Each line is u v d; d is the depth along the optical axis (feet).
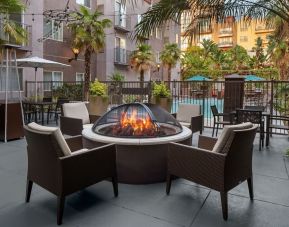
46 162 7.87
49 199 9.11
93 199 9.14
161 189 10.02
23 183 10.46
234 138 7.68
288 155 14.51
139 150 10.30
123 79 50.06
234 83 23.20
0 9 19.36
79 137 11.72
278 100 24.57
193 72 81.87
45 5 38.75
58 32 41.88
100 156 8.70
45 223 7.64
